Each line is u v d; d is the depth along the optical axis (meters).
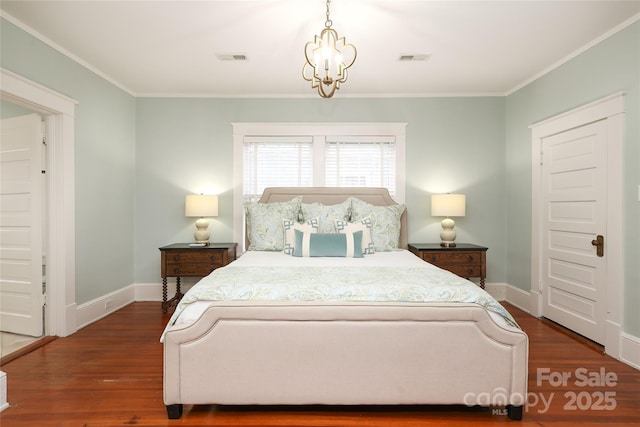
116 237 3.71
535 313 3.49
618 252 2.53
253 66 3.26
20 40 2.49
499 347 1.75
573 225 3.01
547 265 3.36
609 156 2.60
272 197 3.96
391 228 3.51
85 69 3.19
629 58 2.43
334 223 3.39
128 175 3.92
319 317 1.75
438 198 3.77
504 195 4.05
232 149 4.06
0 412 1.85
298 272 2.21
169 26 2.55
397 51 2.93
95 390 2.08
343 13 2.37
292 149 4.08
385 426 1.76
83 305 3.19
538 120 3.45
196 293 1.84
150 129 4.04
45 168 2.92
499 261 4.07
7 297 3.03
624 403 1.95
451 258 3.61
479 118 4.04
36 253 2.90
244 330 1.75
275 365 1.76
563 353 2.61
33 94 2.59
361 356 1.76
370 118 4.04
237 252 4.04
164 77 3.53
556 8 2.29
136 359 2.51
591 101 2.77
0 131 3.05
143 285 4.06
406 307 1.74
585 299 2.88
